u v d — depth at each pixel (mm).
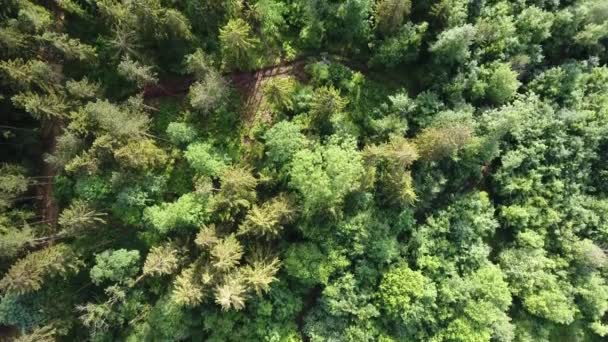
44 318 40719
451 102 47219
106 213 41906
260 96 46906
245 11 43125
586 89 51125
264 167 43062
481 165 49500
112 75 44906
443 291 44719
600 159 51375
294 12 46375
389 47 44531
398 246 45219
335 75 46625
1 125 41469
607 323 52312
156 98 46125
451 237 47531
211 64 42969
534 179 48969
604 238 49750
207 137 45188
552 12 49375
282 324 43281
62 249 40844
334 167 40031
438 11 43250
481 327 44906
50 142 45281
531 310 47219
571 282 49156
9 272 37438
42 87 39125
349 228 43219
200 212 40625
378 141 46062
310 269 41812
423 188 46094
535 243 47438
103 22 42938
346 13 43094
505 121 44438
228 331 40875
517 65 48094
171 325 40781
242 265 41531
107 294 41500
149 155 41000
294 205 41250
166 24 39625
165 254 39969
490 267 46625
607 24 47875
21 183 40625
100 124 39156
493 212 48500
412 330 44781
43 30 39188
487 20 46438
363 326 43844
